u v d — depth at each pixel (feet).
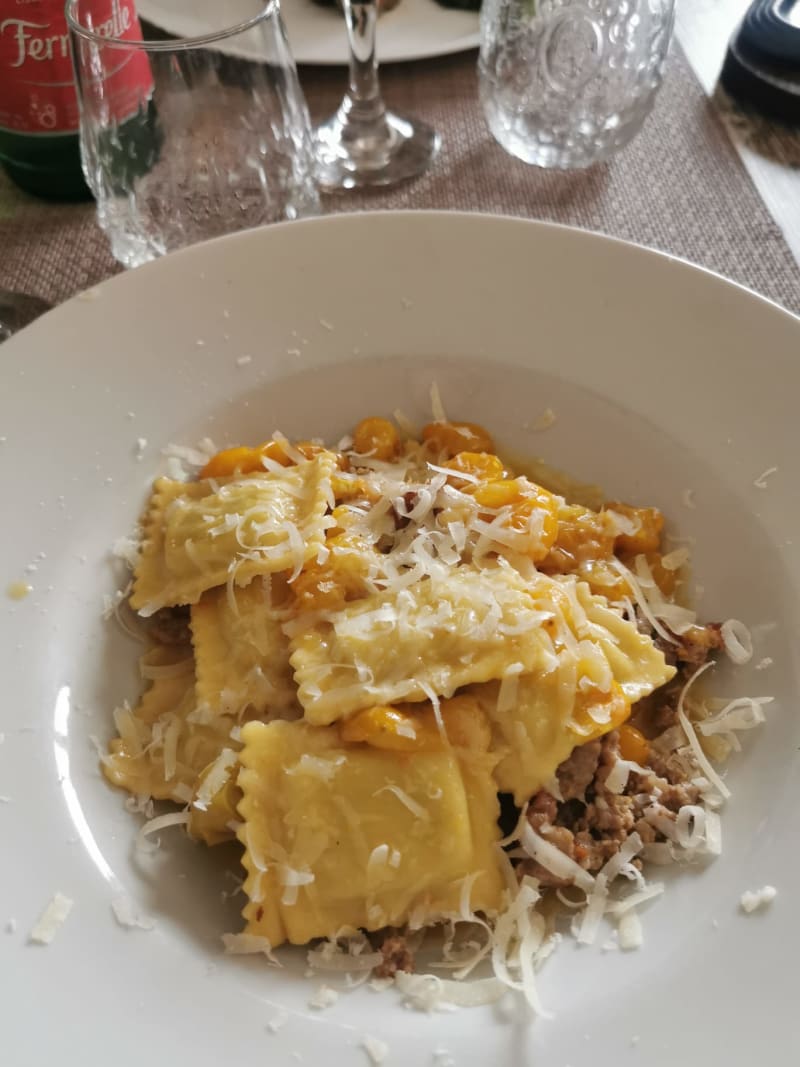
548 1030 0.55
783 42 1.14
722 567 0.79
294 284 0.88
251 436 0.88
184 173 0.98
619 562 0.82
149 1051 0.53
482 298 0.88
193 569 0.77
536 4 1.05
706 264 0.99
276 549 0.76
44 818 0.62
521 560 0.78
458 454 0.87
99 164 0.93
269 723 0.71
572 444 0.88
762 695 0.71
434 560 0.77
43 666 0.70
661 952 0.58
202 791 0.67
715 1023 0.54
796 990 0.54
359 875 0.65
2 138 1.01
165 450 0.83
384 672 0.69
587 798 0.71
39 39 0.92
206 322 0.86
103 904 0.59
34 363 0.80
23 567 0.74
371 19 1.07
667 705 0.77
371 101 1.14
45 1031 0.53
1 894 0.58
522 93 1.09
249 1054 0.54
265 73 0.95
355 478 0.84
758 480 0.78
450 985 0.61
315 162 1.08
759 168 1.12
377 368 0.89
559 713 0.69
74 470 0.79
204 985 0.57
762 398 0.80
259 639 0.74
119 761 0.70
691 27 1.34
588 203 1.07
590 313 0.87
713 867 0.62
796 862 0.59
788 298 0.95
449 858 0.66
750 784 0.66
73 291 0.96
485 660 0.69
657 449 0.84
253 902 0.63
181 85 0.95
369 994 0.60
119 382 0.82
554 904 0.68
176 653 0.79
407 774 0.66
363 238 0.89
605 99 1.08
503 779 0.69
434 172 1.12
